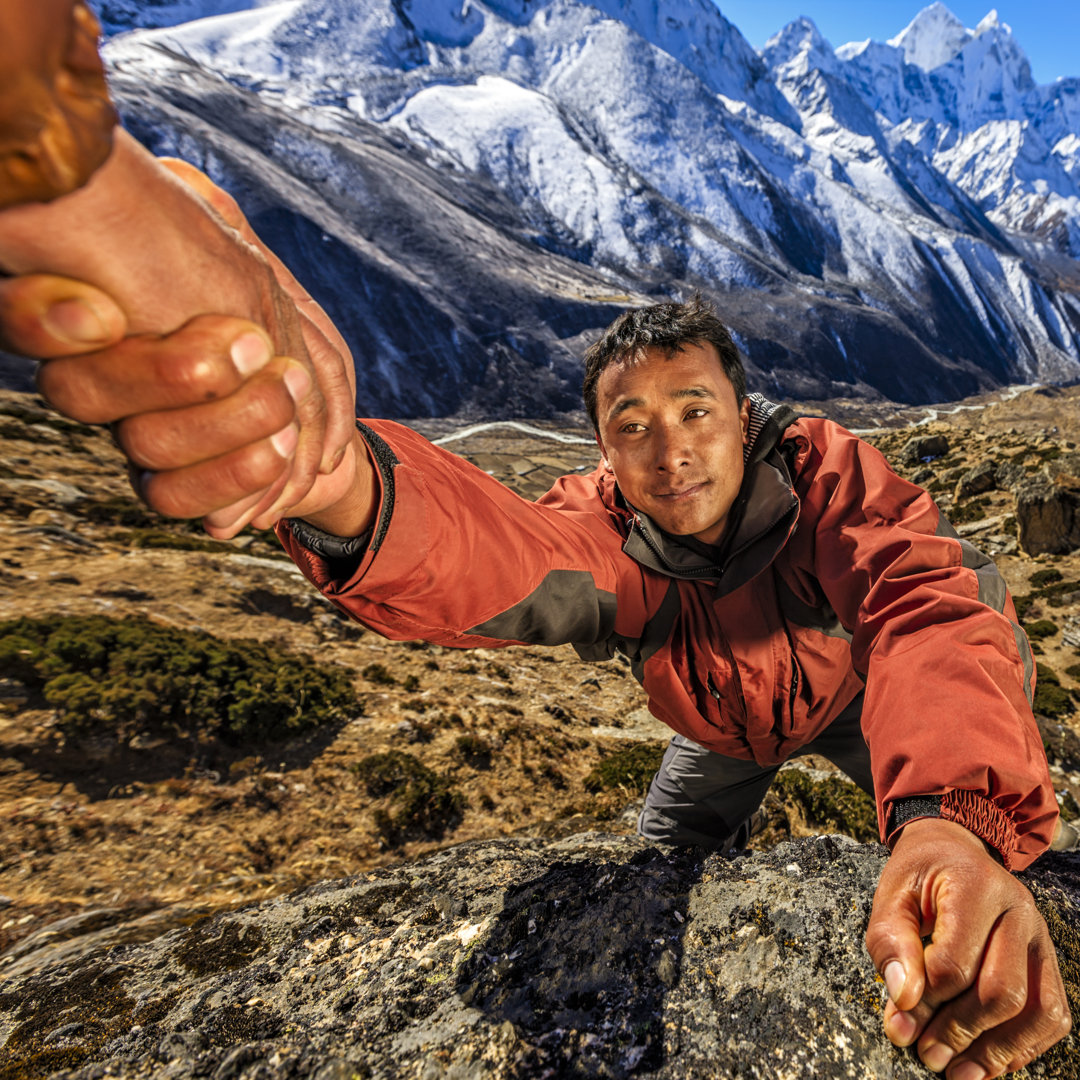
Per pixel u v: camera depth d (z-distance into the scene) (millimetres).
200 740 6723
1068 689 13617
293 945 1415
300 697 7785
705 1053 1013
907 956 800
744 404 1451
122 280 347
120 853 5027
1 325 338
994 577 1201
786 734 1681
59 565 10617
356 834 6102
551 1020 1096
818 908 1269
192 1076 1043
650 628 1564
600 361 1422
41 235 307
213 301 414
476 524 1134
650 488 1347
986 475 28266
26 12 191
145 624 8531
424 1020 1122
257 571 12844
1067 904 1357
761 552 1378
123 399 406
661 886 1399
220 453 447
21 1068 1132
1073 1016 1079
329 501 874
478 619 1208
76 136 262
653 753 8477
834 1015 1058
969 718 919
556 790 7746
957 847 852
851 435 1444
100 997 1330
